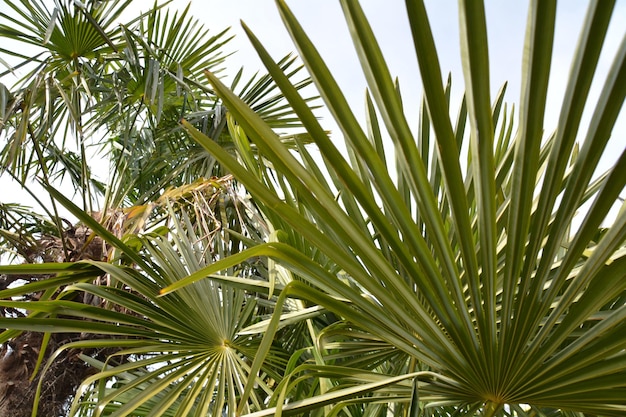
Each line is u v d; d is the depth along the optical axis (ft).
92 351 9.68
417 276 4.12
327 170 6.28
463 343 4.31
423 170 3.64
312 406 4.49
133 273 6.95
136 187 14.28
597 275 3.73
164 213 11.50
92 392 9.14
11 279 9.67
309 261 4.09
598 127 3.14
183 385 6.14
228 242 9.21
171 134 13.89
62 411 9.31
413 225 3.85
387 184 3.74
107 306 9.01
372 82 3.42
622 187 3.24
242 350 6.99
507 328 4.17
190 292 7.00
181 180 13.98
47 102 10.59
